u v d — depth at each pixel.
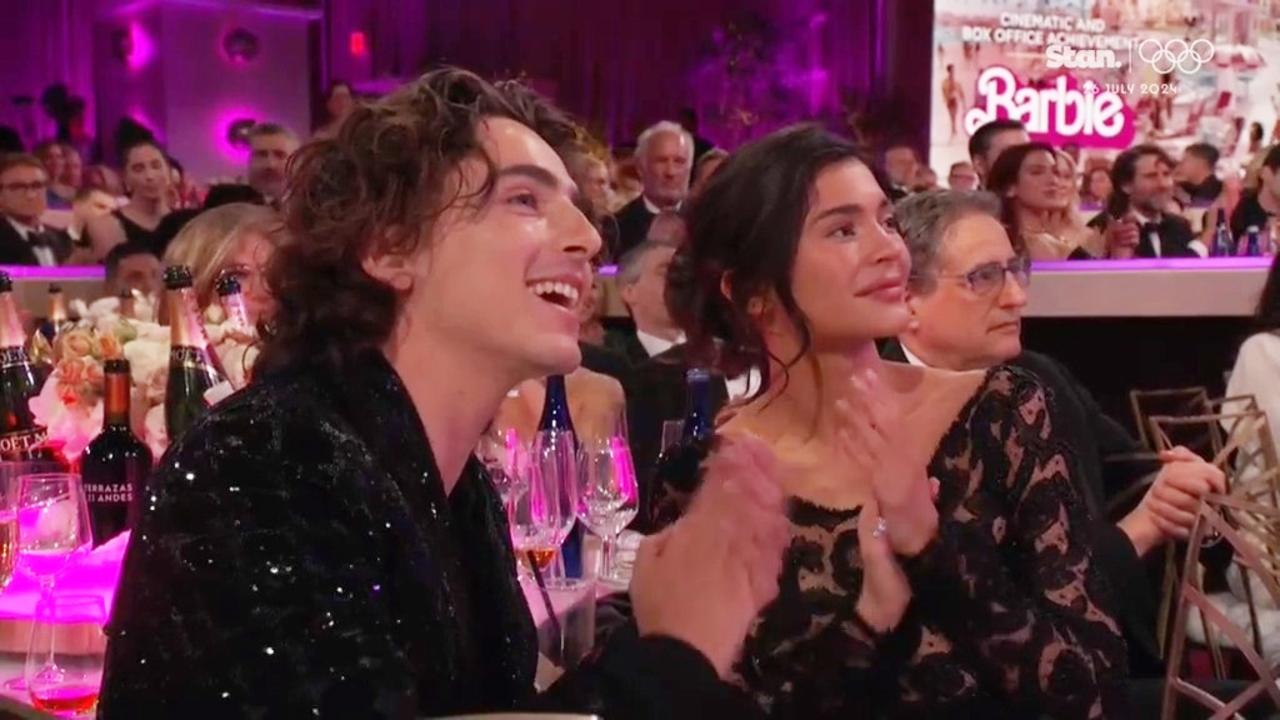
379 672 0.95
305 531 0.97
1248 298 3.82
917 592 1.48
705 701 1.05
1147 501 2.27
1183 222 5.36
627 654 1.07
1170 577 2.26
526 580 1.96
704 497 1.14
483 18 12.21
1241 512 1.97
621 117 12.34
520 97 1.19
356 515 0.99
